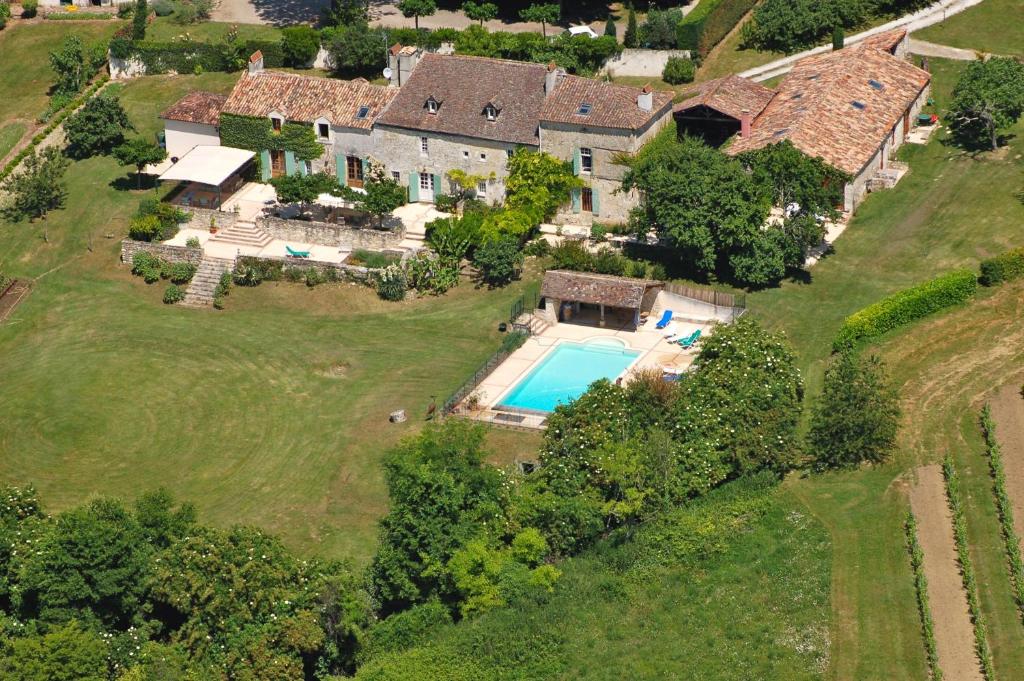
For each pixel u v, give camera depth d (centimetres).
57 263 11212
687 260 10300
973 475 8344
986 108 11056
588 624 7706
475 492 8131
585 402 8625
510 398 9369
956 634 7388
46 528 8062
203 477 9062
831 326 9625
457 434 8344
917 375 9181
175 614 7919
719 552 8056
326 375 9838
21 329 10600
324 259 10800
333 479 8950
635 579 7956
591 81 10894
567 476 8288
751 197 9944
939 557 7844
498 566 7881
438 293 10481
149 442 9381
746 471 8500
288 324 10356
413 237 10912
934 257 10156
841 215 10119
